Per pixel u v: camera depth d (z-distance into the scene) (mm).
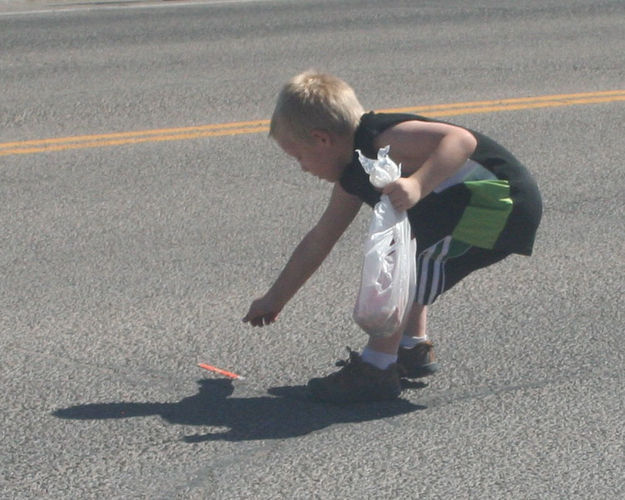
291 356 7852
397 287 6504
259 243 10383
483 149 6801
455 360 7730
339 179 6812
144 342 8125
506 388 7277
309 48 19766
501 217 6766
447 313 8609
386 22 22141
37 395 7230
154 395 7223
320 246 7195
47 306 8859
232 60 18781
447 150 6402
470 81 17125
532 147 13547
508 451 6430
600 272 9531
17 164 13031
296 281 7238
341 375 7066
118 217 11164
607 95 16125
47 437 6637
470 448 6469
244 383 7410
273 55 19203
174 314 8664
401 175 6672
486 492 5977
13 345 8086
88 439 6605
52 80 17344
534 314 8578
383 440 6578
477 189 6734
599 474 6156
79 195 11867
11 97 16250
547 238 10406
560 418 6836
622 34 20734
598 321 8430
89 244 10391
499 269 9602
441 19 22391
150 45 20094
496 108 15430
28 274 9609
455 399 7129
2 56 19203
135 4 24453
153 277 9508
